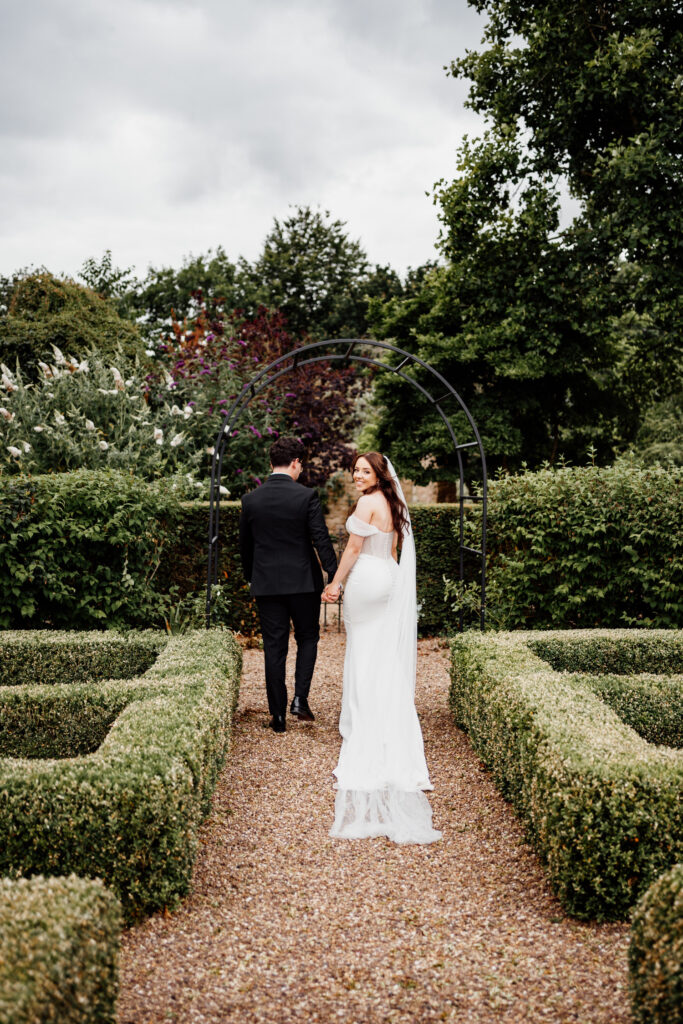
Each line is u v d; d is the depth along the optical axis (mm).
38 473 7805
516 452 14523
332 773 4109
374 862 3135
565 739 2895
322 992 2195
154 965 2316
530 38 11484
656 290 11008
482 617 5422
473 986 2217
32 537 5887
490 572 6609
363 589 4148
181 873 2684
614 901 2541
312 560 4875
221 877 2975
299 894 2850
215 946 2449
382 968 2328
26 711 3600
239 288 31719
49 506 5871
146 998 2139
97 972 1690
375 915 2684
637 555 6207
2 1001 1371
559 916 2631
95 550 6113
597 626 6488
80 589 6129
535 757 3010
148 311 31500
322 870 3057
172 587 6715
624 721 3814
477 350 13586
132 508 6098
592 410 15695
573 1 11172
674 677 4039
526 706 3381
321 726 4945
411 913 2695
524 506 6414
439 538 8156
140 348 15047
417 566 8156
